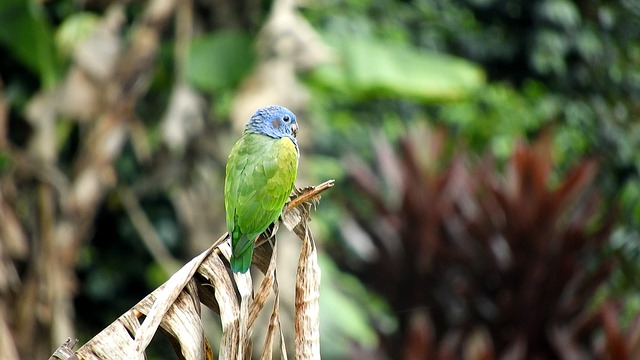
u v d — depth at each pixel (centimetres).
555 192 1325
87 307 1791
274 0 1365
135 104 1302
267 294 528
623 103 2414
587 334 1292
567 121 2309
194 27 1369
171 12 1286
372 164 2062
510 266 1330
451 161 1391
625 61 2419
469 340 1327
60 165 1557
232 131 1345
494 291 1340
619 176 2345
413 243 1360
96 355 490
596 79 2369
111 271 1764
